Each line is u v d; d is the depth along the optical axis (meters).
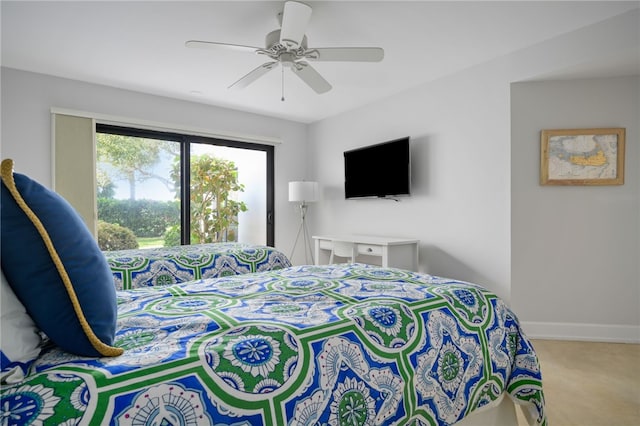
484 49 2.78
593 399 1.89
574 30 2.48
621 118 2.78
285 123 4.80
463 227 3.21
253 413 0.77
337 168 4.58
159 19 2.28
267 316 1.07
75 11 2.18
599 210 2.83
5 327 0.67
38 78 3.14
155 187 3.85
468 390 1.18
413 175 3.65
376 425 0.95
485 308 1.36
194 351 0.81
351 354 0.96
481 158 3.07
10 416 0.60
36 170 3.13
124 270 2.19
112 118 3.46
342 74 3.27
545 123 2.85
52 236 0.73
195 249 2.81
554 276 2.88
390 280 1.61
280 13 2.18
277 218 4.76
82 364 0.73
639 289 2.78
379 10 2.20
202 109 4.08
